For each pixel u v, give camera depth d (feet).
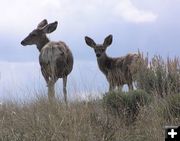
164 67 98.07
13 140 70.49
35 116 73.72
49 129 70.33
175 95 79.56
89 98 79.87
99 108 79.56
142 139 70.28
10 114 80.74
